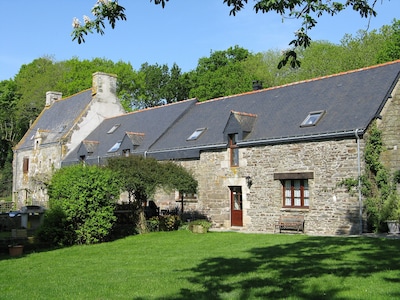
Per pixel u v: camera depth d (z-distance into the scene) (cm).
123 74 4706
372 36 3731
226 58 4844
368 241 1287
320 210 1606
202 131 2166
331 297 686
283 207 1727
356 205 1512
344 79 1891
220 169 1973
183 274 932
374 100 1611
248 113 2039
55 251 1421
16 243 1470
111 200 1680
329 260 1019
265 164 1794
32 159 3469
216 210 1986
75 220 1579
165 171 1811
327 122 1648
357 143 1523
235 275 895
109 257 1255
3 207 3375
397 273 841
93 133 3128
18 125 4903
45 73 5044
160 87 5147
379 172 1538
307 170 1653
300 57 4075
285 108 1925
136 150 2406
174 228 1953
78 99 3481
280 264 999
